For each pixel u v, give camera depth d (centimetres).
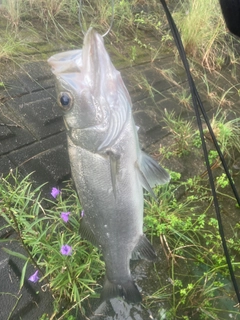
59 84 40
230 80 133
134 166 44
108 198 44
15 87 91
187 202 83
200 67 133
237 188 91
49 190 74
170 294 66
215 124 102
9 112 85
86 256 64
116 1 138
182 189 86
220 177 88
